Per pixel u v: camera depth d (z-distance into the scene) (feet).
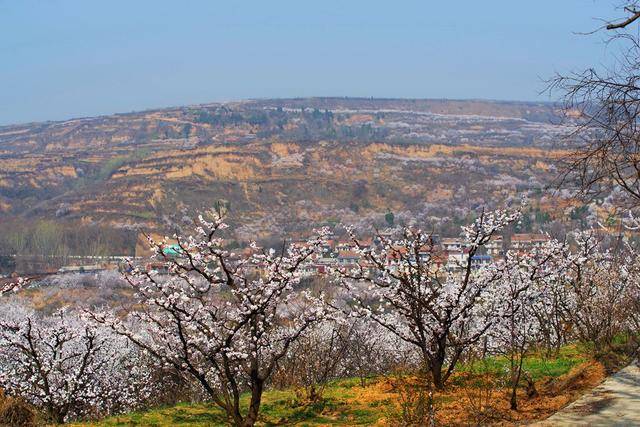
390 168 563.07
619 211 33.99
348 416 43.27
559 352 59.57
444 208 443.73
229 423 43.80
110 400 76.28
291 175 563.07
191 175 544.21
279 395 52.90
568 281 63.00
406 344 78.43
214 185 526.98
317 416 44.01
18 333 68.08
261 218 465.06
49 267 280.92
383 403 45.88
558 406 39.11
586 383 43.98
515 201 299.99
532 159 563.48
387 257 51.19
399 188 526.57
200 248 41.16
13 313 136.98
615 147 29.53
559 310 64.18
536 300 63.31
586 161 30.19
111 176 558.56
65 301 188.34
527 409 39.45
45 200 505.66
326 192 529.45
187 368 40.29
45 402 65.87
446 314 49.60
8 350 73.05
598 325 57.36
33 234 338.95
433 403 41.27
